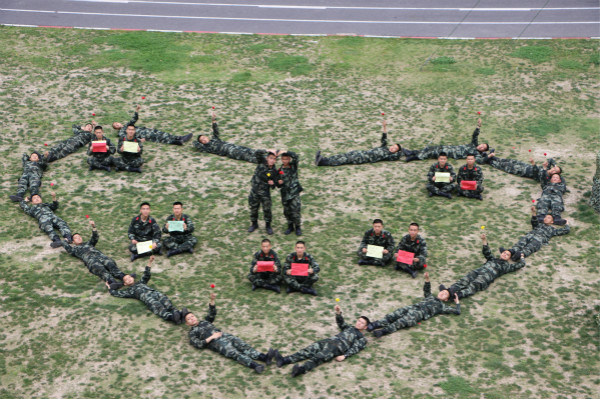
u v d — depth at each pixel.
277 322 15.62
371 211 20.06
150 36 32.03
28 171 21.17
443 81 28.48
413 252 17.34
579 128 25.11
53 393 13.59
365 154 22.70
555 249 18.34
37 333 15.18
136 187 21.06
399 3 36.09
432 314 15.78
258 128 24.80
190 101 26.66
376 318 15.70
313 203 20.47
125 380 13.91
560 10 34.75
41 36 31.72
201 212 19.89
